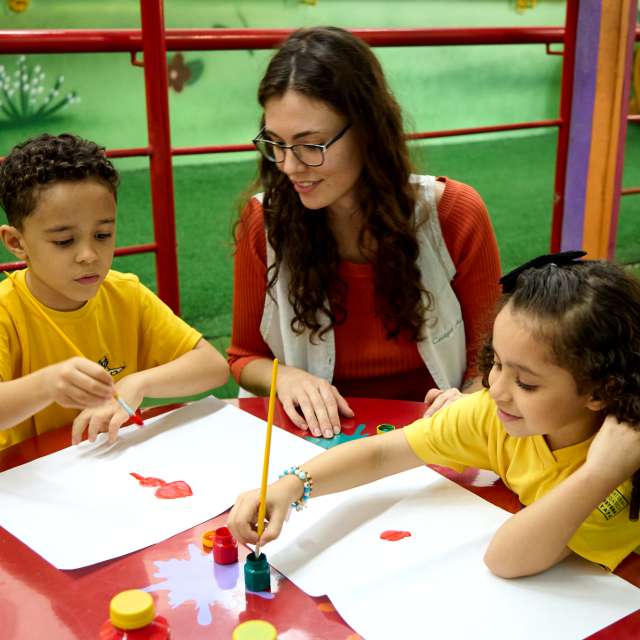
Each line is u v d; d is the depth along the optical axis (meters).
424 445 1.05
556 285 0.86
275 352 1.62
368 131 1.35
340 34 1.34
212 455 1.13
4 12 5.50
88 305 1.34
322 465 1.00
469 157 6.23
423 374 1.59
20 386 1.16
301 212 1.46
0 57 5.31
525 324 0.85
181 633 0.77
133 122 5.75
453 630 0.77
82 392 1.13
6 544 0.91
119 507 0.99
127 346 1.40
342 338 1.55
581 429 0.93
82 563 0.87
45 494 1.02
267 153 1.44
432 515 0.97
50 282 1.23
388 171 1.41
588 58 2.31
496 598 0.82
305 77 1.28
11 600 0.81
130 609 0.75
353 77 1.31
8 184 1.19
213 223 4.69
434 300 1.53
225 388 2.67
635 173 5.83
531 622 0.78
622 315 0.85
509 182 5.72
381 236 1.44
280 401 1.32
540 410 0.87
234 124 6.05
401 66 6.60
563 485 0.85
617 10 2.23
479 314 1.57
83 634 0.76
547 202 5.31
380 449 1.05
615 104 2.30
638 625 0.78
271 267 1.53
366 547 0.91
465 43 2.21
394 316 1.49
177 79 5.82
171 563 0.88
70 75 5.54
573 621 0.78
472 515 0.97
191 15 6.06
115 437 1.16
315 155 1.32
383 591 0.83
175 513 0.98
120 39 1.73
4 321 1.27
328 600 0.82
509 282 0.94
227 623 0.78
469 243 1.54
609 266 0.91
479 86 6.88
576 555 0.89
